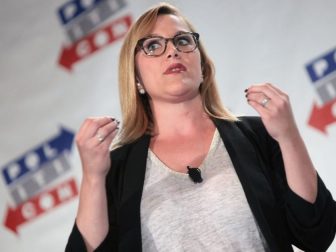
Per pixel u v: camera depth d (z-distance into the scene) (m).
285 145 3.90
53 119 7.81
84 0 7.77
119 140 4.42
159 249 3.90
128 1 7.71
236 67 7.54
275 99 3.85
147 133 4.34
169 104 4.28
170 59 4.18
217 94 4.48
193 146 4.15
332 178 7.34
